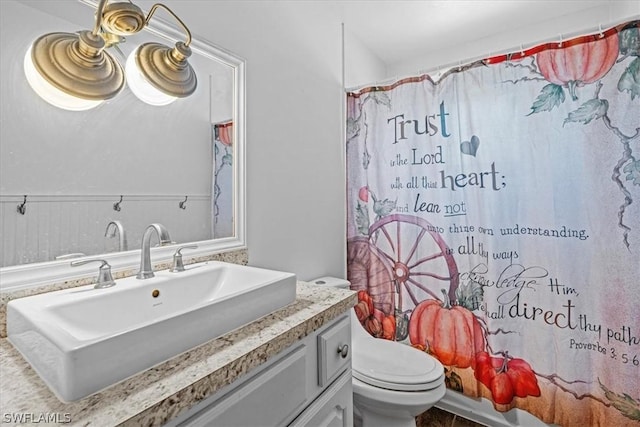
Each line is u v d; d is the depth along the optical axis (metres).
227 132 1.28
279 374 0.74
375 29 2.12
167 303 0.92
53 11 0.83
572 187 1.35
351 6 1.87
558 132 1.37
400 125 1.79
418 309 1.74
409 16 1.98
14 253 0.77
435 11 1.94
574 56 1.34
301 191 1.66
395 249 1.81
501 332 1.50
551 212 1.39
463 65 1.59
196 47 1.16
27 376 0.58
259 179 1.41
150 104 1.04
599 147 1.29
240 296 0.78
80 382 0.50
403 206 1.78
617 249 1.26
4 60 0.76
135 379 0.56
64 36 0.85
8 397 0.51
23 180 0.79
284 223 1.55
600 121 1.28
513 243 1.48
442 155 1.65
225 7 1.27
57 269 0.83
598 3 1.89
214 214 1.24
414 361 1.41
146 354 0.58
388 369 1.34
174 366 0.60
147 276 0.93
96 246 0.92
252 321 0.81
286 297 0.94
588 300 1.32
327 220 1.86
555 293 1.39
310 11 1.76
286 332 0.76
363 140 1.93
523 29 2.13
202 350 0.66
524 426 1.49
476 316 1.57
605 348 1.29
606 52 1.27
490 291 1.51
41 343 0.57
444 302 1.66
